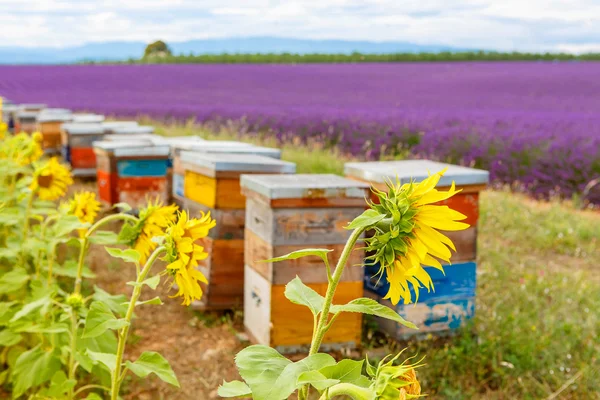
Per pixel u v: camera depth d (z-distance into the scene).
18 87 27.44
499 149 11.65
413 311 4.01
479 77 31.02
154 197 6.80
